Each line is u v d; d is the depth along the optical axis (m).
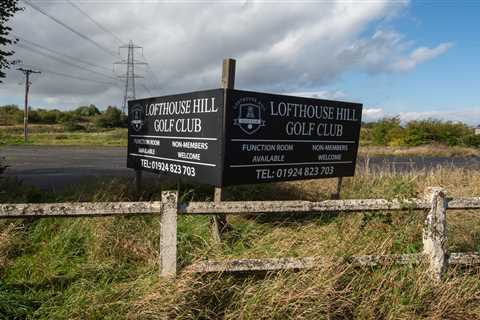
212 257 4.04
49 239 4.66
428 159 26.27
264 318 3.26
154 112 6.59
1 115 101.25
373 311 3.52
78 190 6.86
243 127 5.20
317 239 4.54
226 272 3.48
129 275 3.77
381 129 41.31
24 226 4.70
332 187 8.33
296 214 5.70
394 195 4.50
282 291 3.38
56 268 3.97
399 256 3.89
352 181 8.84
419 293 3.64
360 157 26.06
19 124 87.69
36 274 3.83
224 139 5.00
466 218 6.09
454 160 25.30
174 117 6.02
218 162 5.07
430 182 9.11
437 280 3.86
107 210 3.23
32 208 3.08
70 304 3.21
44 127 73.19
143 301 3.13
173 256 3.36
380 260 3.84
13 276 3.82
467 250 4.73
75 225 4.74
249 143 5.29
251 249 4.25
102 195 6.46
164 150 6.31
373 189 7.39
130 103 7.37
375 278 3.70
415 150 32.75
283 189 7.67
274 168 5.63
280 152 5.70
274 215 5.67
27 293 3.45
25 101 44.91
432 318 3.52
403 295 3.61
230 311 3.33
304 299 3.36
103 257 4.17
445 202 3.94
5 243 4.27
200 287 3.31
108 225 4.61
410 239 4.40
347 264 3.70
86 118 106.75
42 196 6.54
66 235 4.50
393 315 3.47
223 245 4.46
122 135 52.78
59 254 4.21
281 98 5.64
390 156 28.84
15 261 4.13
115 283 3.57
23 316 3.16
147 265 3.92
